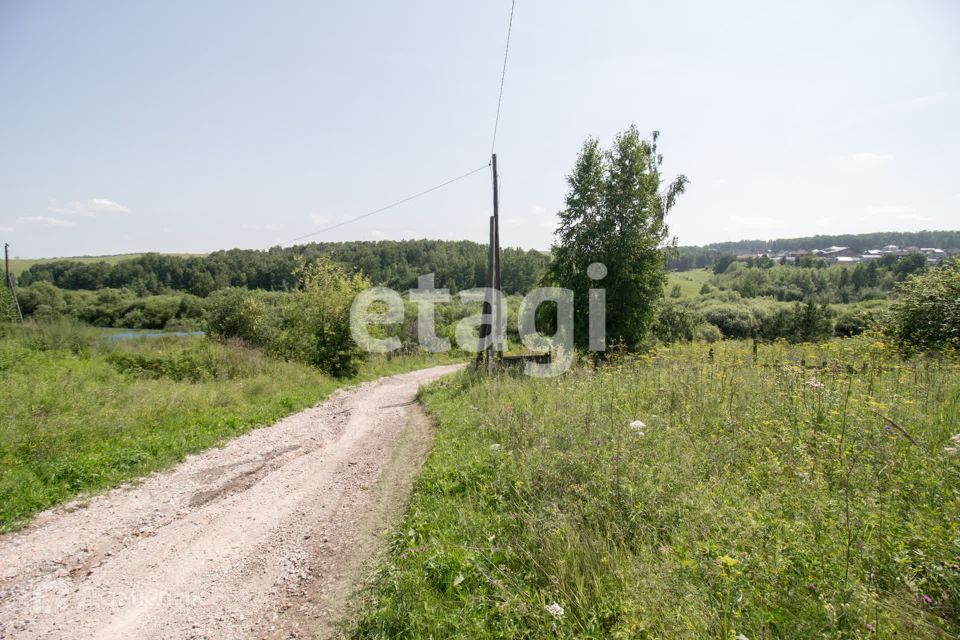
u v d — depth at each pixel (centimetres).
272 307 2795
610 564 327
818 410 520
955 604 236
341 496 632
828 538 282
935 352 977
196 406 1100
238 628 377
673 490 386
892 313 1267
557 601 312
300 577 444
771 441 463
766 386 682
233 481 720
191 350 1691
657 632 258
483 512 477
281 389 1488
